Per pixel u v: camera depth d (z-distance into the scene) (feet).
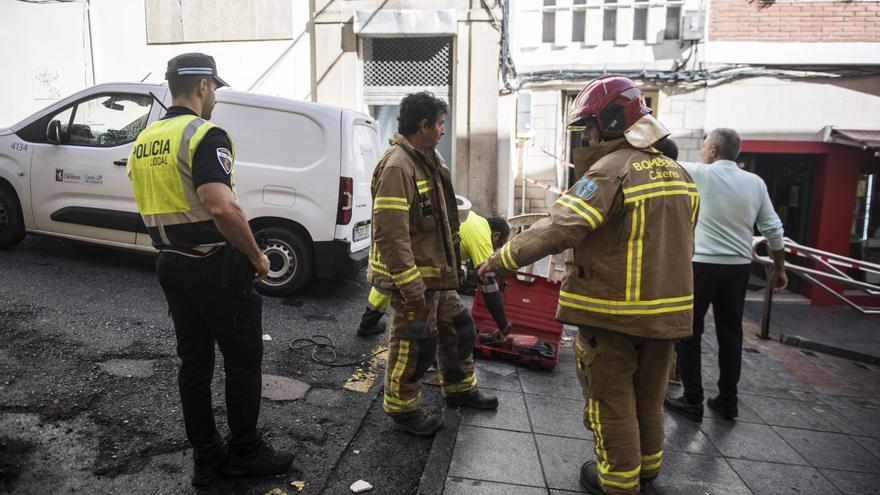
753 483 9.59
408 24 27.27
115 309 14.84
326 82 28.32
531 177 28.35
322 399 11.66
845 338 23.52
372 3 27.53
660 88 27.22
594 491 8.56
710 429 11.62
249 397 8.48
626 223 7.56
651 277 7.60
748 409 12.91
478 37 27.09
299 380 12.37
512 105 27.73
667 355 8.25
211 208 7.41
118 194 17.67
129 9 29.45
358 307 17.87
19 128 18.86
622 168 7.61
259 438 8.89
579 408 11.76
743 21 26.81
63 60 30.35
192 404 8.19
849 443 11.39
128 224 17.58
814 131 27.48
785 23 26.78
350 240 17.61
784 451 10.85
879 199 29.09
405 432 10.64
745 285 11.93
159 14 29.19
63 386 10.75
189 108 8.18
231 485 8.55
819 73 26.91
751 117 27.37
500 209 28.09
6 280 16.22
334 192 17.19
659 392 8.46
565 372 13.87
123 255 20.04
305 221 17.30
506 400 11.99
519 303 14.61
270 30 28.60
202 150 7.55
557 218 7.52
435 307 9.98
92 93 18.28
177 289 7.97
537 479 9.01
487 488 8.68
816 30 26.84
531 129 28.02
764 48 26.94
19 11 30.19
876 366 18.62
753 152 27.94
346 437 10.32
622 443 7.93
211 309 7.97
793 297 29.89
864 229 29.37
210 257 7.88
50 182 18.30
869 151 27.58
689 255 7.98
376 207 9.06
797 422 12.31
